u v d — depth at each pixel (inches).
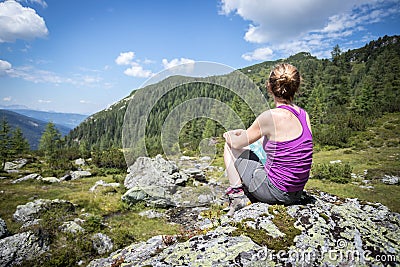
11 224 389.1
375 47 4008.4
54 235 304.2
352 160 962.7
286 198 99.8
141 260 100.3
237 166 108.2
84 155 1412.4
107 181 799.7
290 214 98.2
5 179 888.3
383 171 769.6
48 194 652.1
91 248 295.3
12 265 260.1
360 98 2017.7
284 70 92.1
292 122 91.0
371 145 1185.4
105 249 304.2
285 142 91.1
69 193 649.6
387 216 107.7
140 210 470.3
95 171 960.9
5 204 562.6
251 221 96.1
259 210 101.0
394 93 2114.9
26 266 259.3
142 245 122.7
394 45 3481.8
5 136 1406.3
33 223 365.4
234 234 90.9
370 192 613.0
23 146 1646.2
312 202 111.0
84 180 866.8
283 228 91.7
